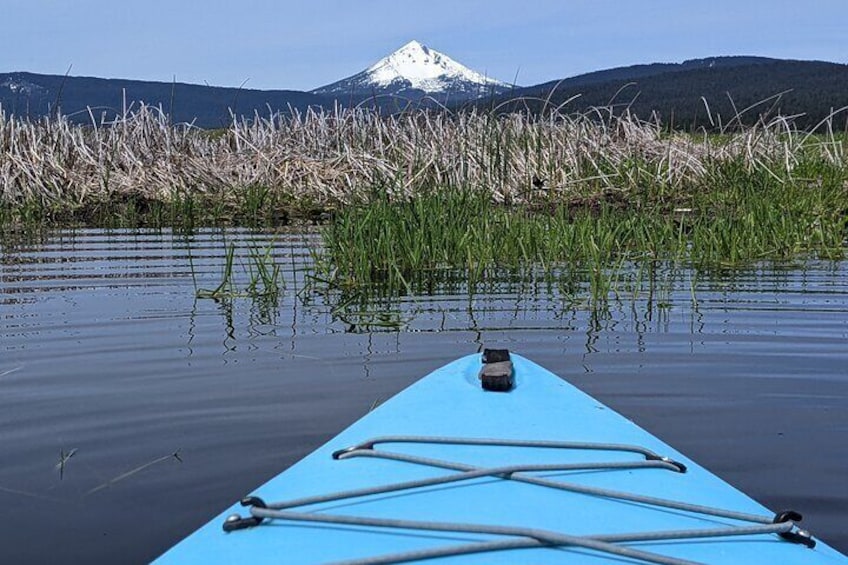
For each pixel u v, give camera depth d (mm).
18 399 3936
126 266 7793
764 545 2080
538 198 12383
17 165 13039
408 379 4227
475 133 13453
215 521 2146
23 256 8523
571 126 14016
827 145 14203
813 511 2803
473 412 2994
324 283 6891
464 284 6797
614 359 4543
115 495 2959
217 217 12031
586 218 8453
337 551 1961
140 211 12703
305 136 14680
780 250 8281
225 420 3654
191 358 4609
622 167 13125
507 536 2010
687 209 11109
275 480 2445
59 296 6348
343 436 2797
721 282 6715
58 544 2639
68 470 3162
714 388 4039
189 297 6328
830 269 7340
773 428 3527
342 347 4844
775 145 14109
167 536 2686
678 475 2492
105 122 14281
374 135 14172
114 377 4266
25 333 5156
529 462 2531
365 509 2191
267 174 13164
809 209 10148
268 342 4949
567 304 5949
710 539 2088
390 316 5633
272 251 8797
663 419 3652
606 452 2643
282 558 1937
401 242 7590
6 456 3291
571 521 2135
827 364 4391
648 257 8016
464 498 2254
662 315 5562
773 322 5305
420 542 1987
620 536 2025
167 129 14133
